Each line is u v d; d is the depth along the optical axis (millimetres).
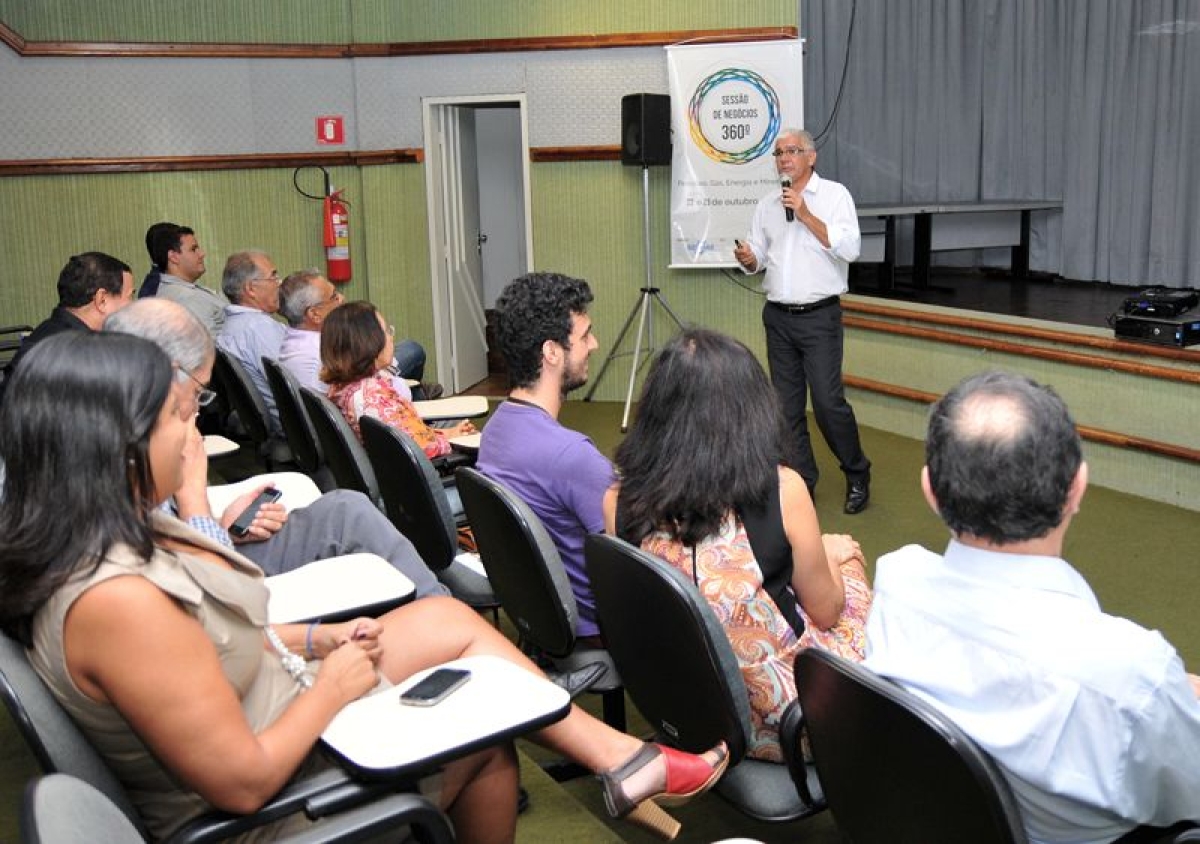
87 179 6047
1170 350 4562
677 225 6129
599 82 6348
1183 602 3596
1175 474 4621
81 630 1237
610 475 2256
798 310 4512
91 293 3559
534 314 2340
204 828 1286
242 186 6367
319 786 1335
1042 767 1278
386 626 1755
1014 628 1285
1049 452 1253
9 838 2188
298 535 2342
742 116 5961
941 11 8562
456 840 1643
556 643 2199
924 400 5680
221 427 5008
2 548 1244
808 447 4699
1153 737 1233
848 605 2072
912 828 1409
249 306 4586
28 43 5840
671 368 1869
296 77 6383
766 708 1840
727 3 6078
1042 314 6008
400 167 6566
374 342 3340
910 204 7824
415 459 2598
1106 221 8070
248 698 1422
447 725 1387
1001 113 8578
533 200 6539
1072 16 8156
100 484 1255
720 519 1842
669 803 1790
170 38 6109
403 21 6410
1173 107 7656
